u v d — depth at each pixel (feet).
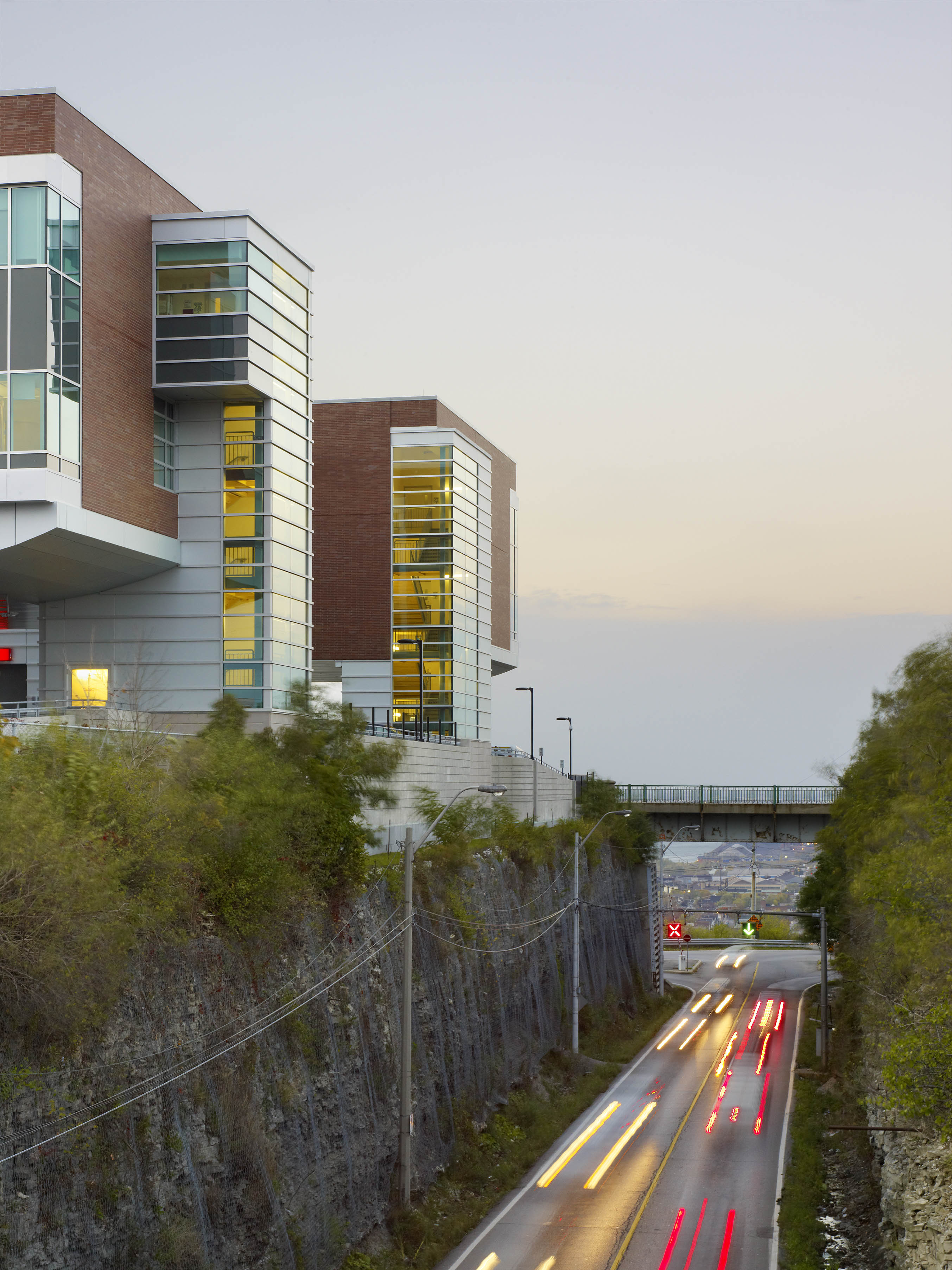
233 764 94.12
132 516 137.28
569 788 284.82
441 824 157.07
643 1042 214.90
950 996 92.94
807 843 287.48
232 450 149.59
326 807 105.70
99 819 71.51
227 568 147.95
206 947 83.30
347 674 228.43
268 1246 79.51
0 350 123.03
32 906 60.13
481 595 250.78
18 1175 59.21
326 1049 97.86
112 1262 64.23
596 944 231.71
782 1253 102.83
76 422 127.54
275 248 152.97
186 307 144.15
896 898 103.96
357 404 233.96
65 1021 63.52
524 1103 150.00
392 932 119.85
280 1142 86.12
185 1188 71.92
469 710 237.86
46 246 123.65
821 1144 143.43
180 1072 74.74
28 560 130.21
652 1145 141.69
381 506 231.30
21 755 70.90
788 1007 265.54
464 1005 139.74
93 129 132.87
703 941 419.95
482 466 252.01
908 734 149.48
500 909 166.30
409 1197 104.73
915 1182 99.40
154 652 147.33
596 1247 104.37
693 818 296.10
